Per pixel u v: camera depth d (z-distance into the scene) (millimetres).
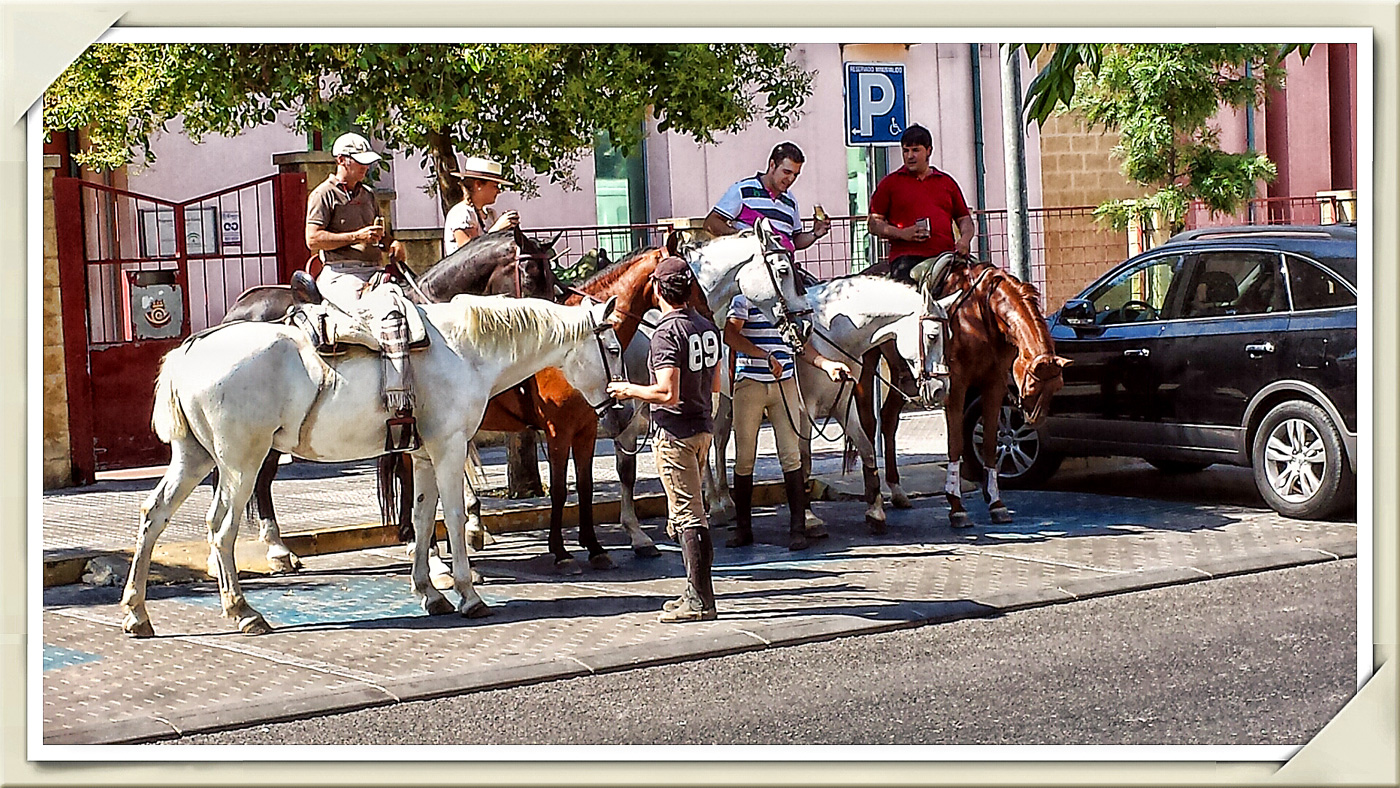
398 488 11133
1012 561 10641
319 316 8930
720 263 10391
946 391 11062
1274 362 11773
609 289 10367
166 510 8891
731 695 7680
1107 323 13172
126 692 7742
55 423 14148
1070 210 21688
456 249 10852
